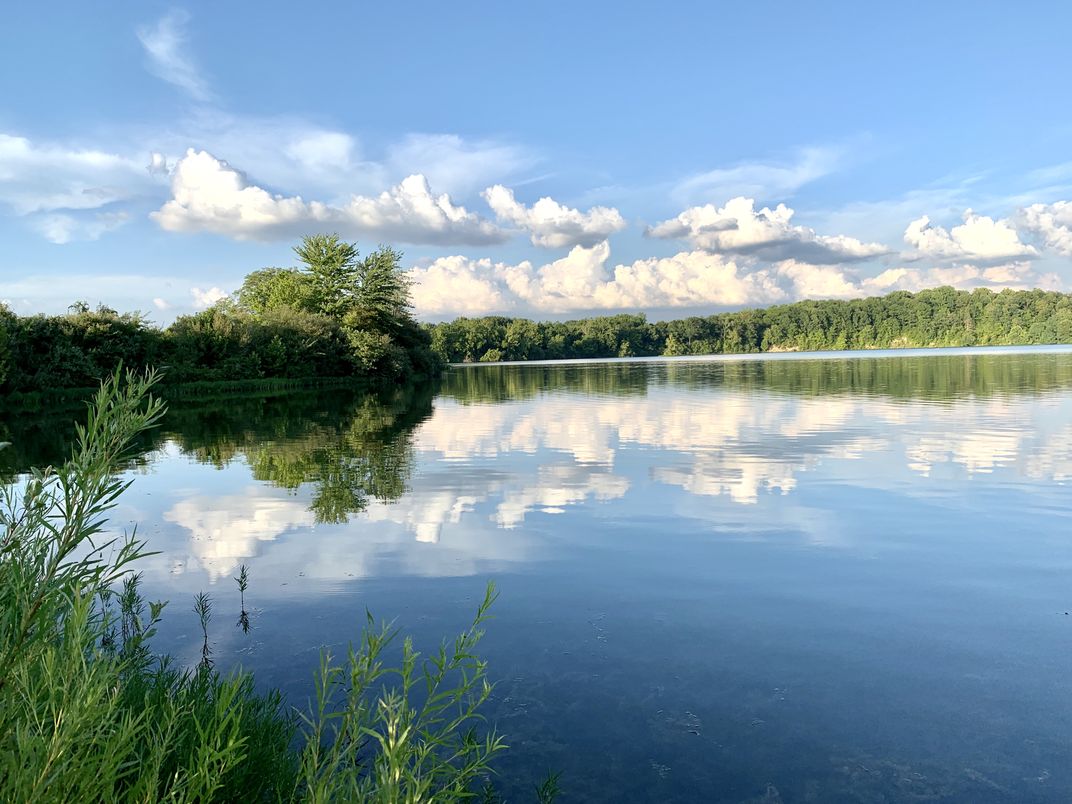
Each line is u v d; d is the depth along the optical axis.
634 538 8.04
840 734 4.05
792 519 8.82
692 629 5.50
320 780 1.80
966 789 3.55
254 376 42.69
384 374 50.03
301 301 54.31
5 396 27.48
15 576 1.42
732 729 4.09
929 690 4.55
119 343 32.72
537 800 3.42
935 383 33.22
